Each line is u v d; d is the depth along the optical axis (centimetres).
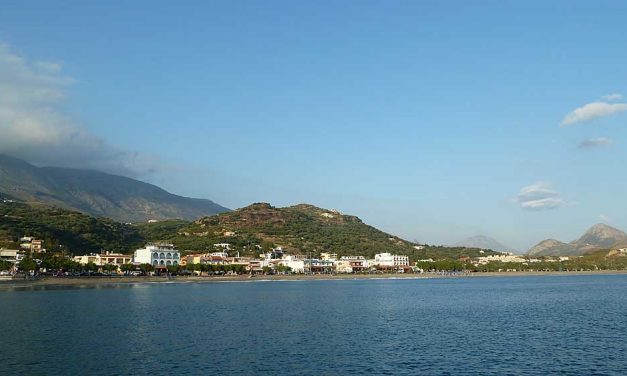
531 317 12700
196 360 7544
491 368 7206
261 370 7006
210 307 14675
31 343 8719
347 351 8244
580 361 7631
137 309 13912
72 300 16338
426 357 7850
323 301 16988
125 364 7269
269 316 12588
